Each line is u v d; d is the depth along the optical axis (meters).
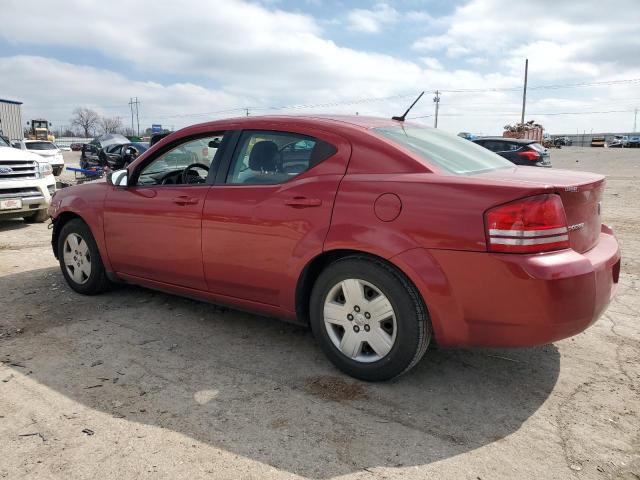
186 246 3.82
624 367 3.37
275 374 3.28
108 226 4.39
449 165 3.12
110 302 4.67
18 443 2.54
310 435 2.61
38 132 51.56
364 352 3.17
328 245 3.08
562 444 2.54
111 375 3.26
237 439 2.57
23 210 8.35
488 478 2.29
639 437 2.60
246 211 3.45
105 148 19.08
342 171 3.16
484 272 2.63
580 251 2.85
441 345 2.88
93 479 2.27
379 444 2.54
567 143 83.19
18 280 5.38
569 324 2.62
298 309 3.38
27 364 3.41
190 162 4.02
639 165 27.81
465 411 2.84
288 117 3.58
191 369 3.35
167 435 2.60
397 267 2.90
